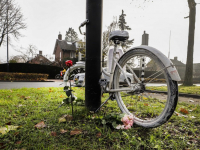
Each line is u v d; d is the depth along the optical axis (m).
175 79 1.28
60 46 30.98
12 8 18.81
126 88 1.77
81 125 1.62
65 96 3.46
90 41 2.17
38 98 3.12
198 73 29.91
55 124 1.64
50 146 1.18
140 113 2.17
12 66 16.95
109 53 2.26
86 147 1.21
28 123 1.61
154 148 1.21
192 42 9.15
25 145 1.20
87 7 2.20
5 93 3.74
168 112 1.32
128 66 1.87
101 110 2.23
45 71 18.58
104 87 2.07
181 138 1.39
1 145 1.19
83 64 2.79
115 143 1.27
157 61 1.42
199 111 2.42
